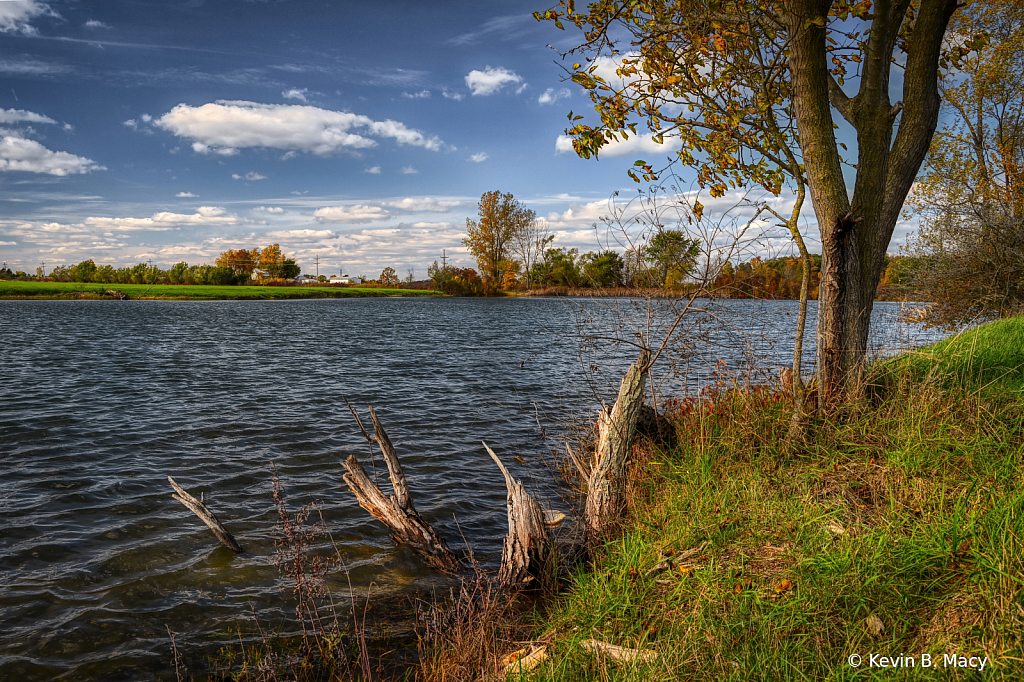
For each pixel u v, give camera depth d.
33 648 4.37
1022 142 14.63
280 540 5.81
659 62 7.00
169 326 33.50
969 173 15.50
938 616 3.13
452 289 98.38
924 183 15.75
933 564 3.50
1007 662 2.65
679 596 3.94
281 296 83.00
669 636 3.48
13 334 26.44
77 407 12.42
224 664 4.27
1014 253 13.25
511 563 5.27
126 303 57.41
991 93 15.12
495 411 12.68
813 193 6.27
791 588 3.64
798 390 6.14
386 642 4.56
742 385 7.68
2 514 6.79
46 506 7.07
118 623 4.74
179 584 5.38
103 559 5.77
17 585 5.23
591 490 5.96
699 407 7.25
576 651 3.63
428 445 10.13
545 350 24.28
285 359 20.86
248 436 10.49
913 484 4.51
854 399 6.02
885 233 6.45
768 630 3.29
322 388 15.22
